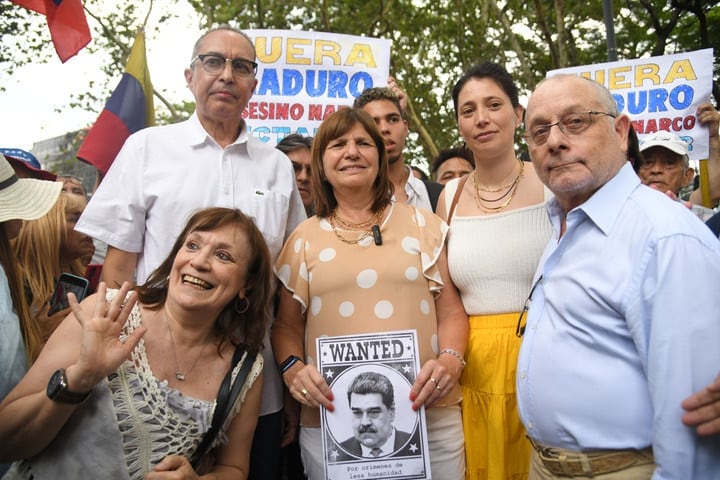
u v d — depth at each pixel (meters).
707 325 1.80
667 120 5.53
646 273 1.95
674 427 1.80
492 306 2.93
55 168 20.14
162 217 3.08
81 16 5.18
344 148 2.89
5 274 2.30
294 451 3.59
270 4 13.32
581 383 2.08
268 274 2.64
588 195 2.27
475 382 2.91
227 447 2.54
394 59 15.09
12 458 2.15
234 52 3.17
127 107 5.05
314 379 2.59
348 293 2.75
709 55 5.39
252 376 2.51
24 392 2.12
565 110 2.19
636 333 1.95
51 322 2.82
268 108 5.29
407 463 2.55
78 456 2.19
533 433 2.29
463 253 2.99
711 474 1.80
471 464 2.89
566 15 13.37
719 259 1.87
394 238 2.88
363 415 2.57
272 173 3.38
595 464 2.05
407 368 2.62
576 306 2.11
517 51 12.29
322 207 3.01
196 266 2.38
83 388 2.03
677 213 1.98
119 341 2.11
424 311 2.82
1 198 2.34
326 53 5.29
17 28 12.47
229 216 2.52
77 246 4.06
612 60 7.73
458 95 3.18
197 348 2.47
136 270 3.20
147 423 2.23
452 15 14.66
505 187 3.10
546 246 2.72
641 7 12.34
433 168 6.50
